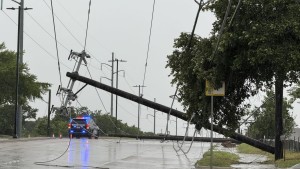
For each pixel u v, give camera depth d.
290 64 17.83
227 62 20.02
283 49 17.89
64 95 32.62
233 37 18.88
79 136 68.62
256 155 36.72
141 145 53.09
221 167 25.34
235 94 22.30
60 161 28.48
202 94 21.58
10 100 65.31
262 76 20.34
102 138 70.69
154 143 60.53
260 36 18.06
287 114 47.69
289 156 30.16
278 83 20.84
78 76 33.34
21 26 64.88
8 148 38.34
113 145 50.34
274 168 24.47
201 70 20.31
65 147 42.47
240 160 30.45
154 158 32.97
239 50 19.53
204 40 20.78
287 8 18.31
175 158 33.34
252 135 54.41
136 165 27.20
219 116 22.81
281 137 28.11
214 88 20.27
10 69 64.06
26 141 52.16
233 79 20.89
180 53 22.64
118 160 30.44
